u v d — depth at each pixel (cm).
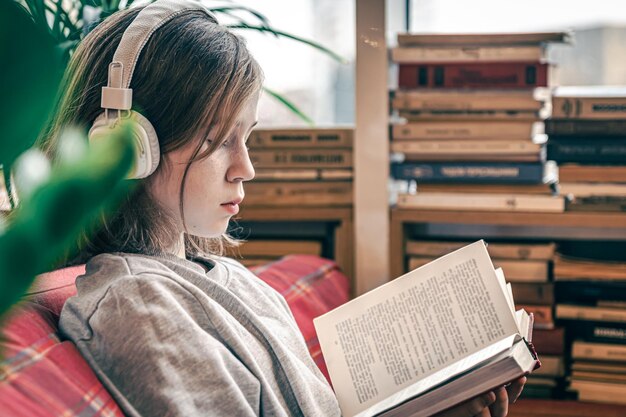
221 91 95
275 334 104
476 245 103
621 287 178
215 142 96
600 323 177
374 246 187
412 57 182
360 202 187
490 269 101
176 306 88
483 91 180
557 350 178
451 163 183
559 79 213
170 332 86
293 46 217
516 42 178
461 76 181
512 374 89
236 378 89
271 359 98
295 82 219
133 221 98
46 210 19
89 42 98
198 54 95
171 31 95
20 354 81
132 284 88
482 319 99
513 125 180
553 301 180
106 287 89
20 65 18
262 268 160
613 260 181
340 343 107
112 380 86
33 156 21
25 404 75
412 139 184
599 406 174
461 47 180
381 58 183
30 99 18
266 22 168
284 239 195
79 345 88
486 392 90
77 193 20
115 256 94
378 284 188
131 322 85
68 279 108
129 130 22
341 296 166
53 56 19
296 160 188
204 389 85
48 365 82
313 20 216
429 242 187
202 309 92
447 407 91
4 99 18
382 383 102
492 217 181
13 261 19
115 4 147
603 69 210
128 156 21
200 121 94
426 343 101
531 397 180
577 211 177
